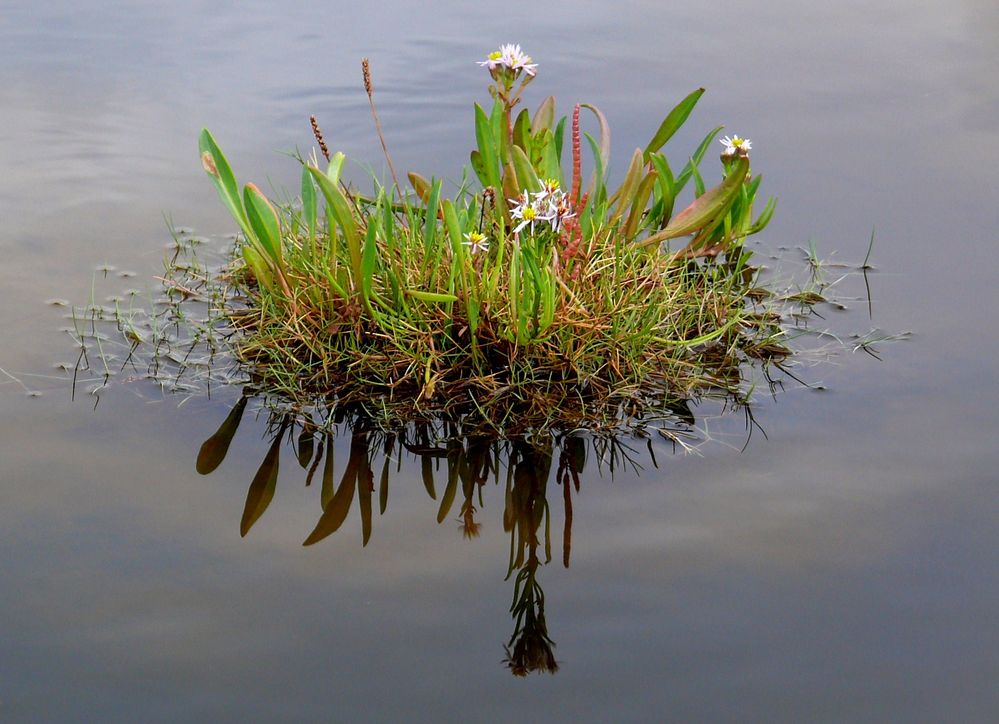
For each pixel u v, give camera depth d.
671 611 2.15
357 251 3.06
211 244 3.89
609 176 4.11
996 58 5.60
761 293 3.54
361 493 2.60
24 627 2.08
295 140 4.52
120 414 2.89
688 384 3.08
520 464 2.72
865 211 4.03
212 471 2.64
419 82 5.18
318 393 3.05
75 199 4.16
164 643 2.05
